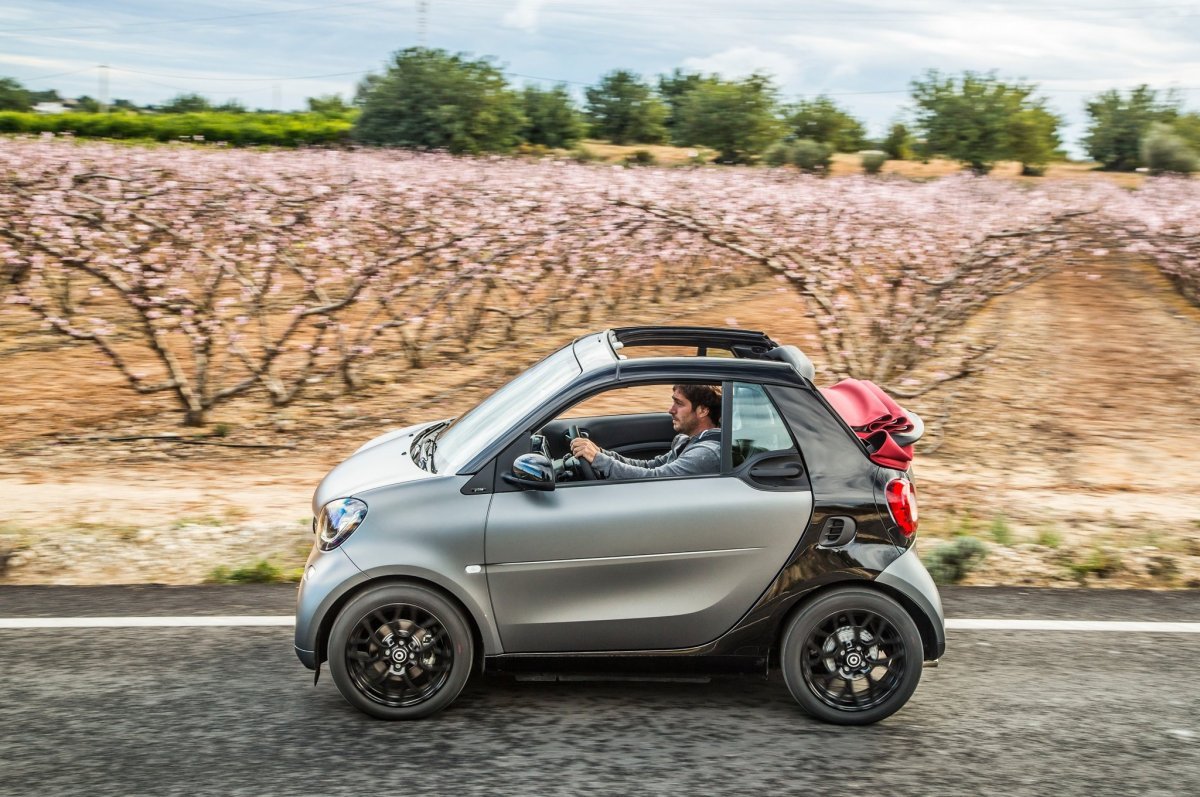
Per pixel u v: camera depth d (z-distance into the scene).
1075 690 4.82
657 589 4.35
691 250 16.05
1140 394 12.56
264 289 11.97
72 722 4.28
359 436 10.09
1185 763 4.12
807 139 57.22
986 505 8.23
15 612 5.59
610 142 63.72
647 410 5.29
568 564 4.30
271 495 8.15
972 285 12.74
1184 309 18.28
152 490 8.20
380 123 45.38
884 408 4.71
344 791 3.75
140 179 15.80
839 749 4.20
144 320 10.20
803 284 11.20
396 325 12.10
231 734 4.20
